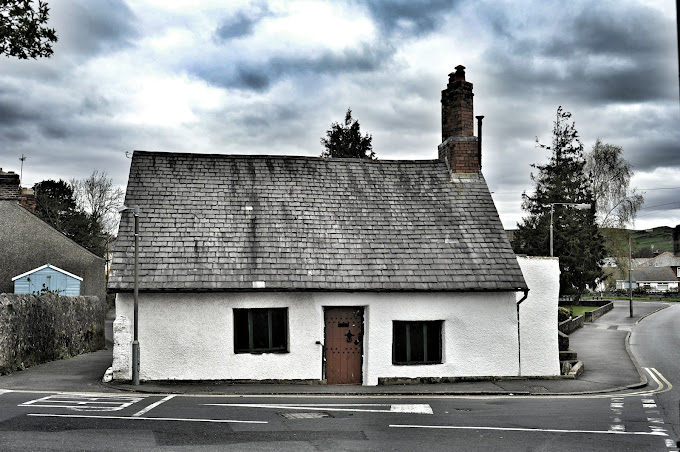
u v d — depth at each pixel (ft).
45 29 53.83
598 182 216.95
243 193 67.72
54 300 73.92
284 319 61.05
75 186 220.84
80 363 69.51
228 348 59.21
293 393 54.65
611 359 85.05
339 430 39.83
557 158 204.44
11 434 35.76
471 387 59.47
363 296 61.52
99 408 44.45
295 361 60.13
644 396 57.00
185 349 58.70
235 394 53.72
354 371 61.93
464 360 62.75
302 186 69.92
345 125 157.79
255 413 44.65
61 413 42.04
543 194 197.67
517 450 35.83
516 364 63.87
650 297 318.65
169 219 63.57
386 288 61.05
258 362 59.57
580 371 70.18
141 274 58.59
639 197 215.10
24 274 102.83
